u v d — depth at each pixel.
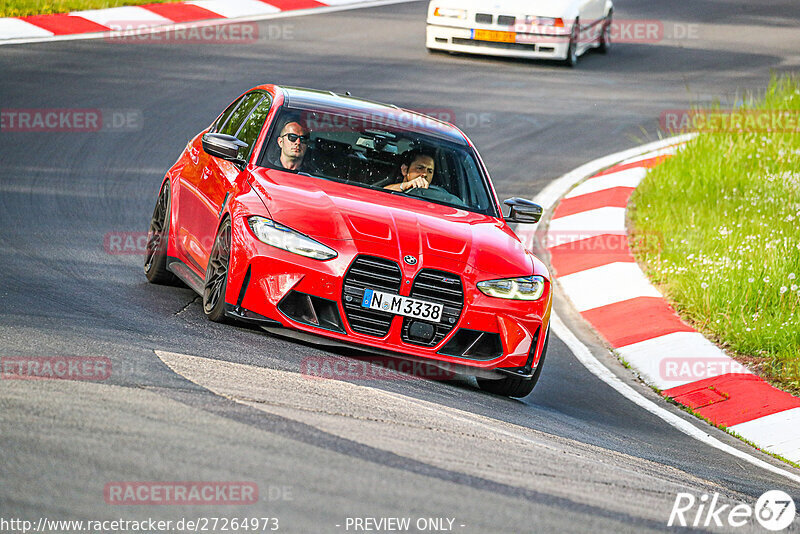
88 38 56.00
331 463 13.28
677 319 31.62
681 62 67.94
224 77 52.41
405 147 24.69
